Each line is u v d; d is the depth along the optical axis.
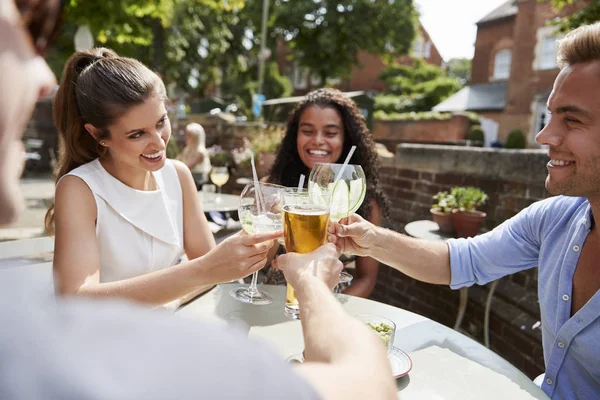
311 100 2.53
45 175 11.88
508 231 1.61
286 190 1.52
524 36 17.22
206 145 10.29
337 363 0.55
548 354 1.47
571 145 1.23
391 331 1.14
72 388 0.29
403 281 3.88
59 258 1.50
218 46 16.77
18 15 0.38
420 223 3.28
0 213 0.41
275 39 21.72
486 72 21.16
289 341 1.25
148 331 0.36
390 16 19.98
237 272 1.28
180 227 1.90
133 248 1.69
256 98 14.28
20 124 0.39
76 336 0.33
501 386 1.08
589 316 1.25
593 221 1.34
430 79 29.17
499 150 3.19
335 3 19.73
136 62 1.60
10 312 0.32
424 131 15.91
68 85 1.64
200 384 0.33
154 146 1.60
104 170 1.68
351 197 1.56
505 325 2.80
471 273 1.62
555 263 1.44
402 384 1.07
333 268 0.88
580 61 1.21
